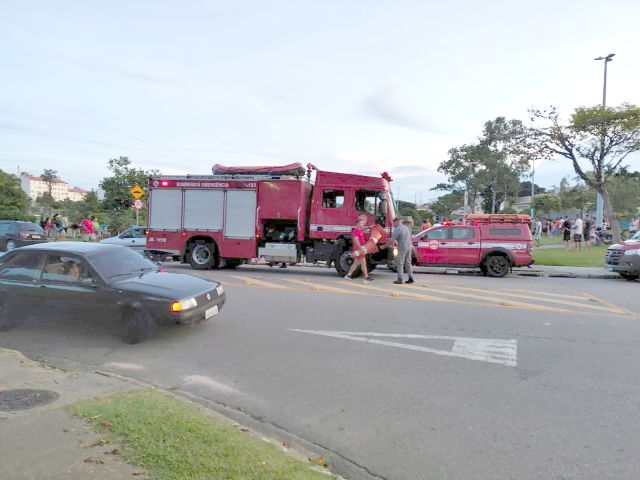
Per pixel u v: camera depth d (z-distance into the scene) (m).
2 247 21.91
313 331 7.68
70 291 7.23
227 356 6.46
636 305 10.16
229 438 3.81
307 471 3.38
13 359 5.94
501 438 4.14
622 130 19.38
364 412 4.69
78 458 3.39
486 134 52.22
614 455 3.84
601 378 5.62
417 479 3.52
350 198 14.49
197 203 15.71
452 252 15.70
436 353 6.55
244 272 15.54
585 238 25.95
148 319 6.94
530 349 6.75
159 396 4.72
